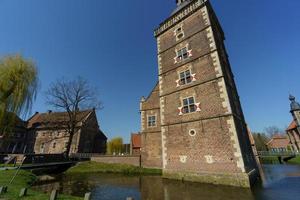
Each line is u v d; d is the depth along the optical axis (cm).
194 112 1614
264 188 1168
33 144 4572
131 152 4566
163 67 2078
